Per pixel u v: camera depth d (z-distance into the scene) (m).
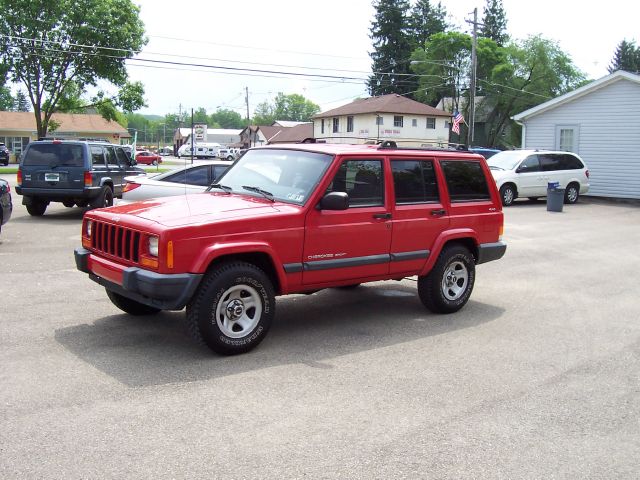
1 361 5.21
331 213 6.07
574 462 3.88
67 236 12.07
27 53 41.53
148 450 3.79
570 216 19.09
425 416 4.46
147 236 5.22
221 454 3.78
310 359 5.58
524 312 7.70
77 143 14.41
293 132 74.69
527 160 22.30
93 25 41.84
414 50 68.44
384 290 8.62
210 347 5.42
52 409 4.30
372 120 57.12
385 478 3.59
